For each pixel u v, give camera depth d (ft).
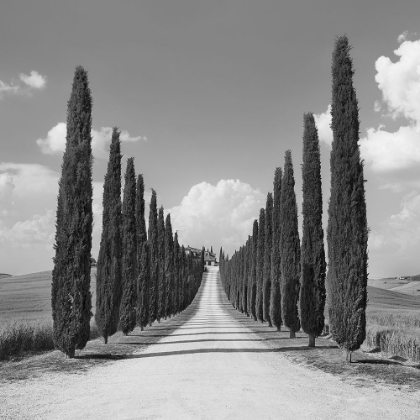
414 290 440.45
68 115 61.82
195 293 372.58
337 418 27.50
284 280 90.94
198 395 34.06
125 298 100.58
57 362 53.67
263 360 55.16
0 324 74.13
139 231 124.88
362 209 51.31
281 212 93.61
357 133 53.26
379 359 54.03
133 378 42.34
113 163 83.51
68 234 57.98
